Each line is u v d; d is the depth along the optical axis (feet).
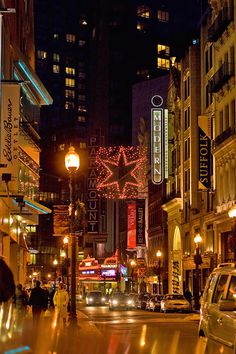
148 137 398.62
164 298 194.80
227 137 200.23
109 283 380.99
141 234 375.45
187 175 273.95
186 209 276.21
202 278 242.78
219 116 216.74
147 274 359.66
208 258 227.61
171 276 301.43
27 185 165.99
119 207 471.62
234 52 200.85
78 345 65.67
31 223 195.72
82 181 548.31
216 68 223.30
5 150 121.19
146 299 233.55
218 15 214.07
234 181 198.18
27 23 188.14
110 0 563.48
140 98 426.51
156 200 353.92
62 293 100.07
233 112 201.87
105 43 557.33
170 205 297.94
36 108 187.21
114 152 490.49
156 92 410.31
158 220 346.33
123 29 560.61
